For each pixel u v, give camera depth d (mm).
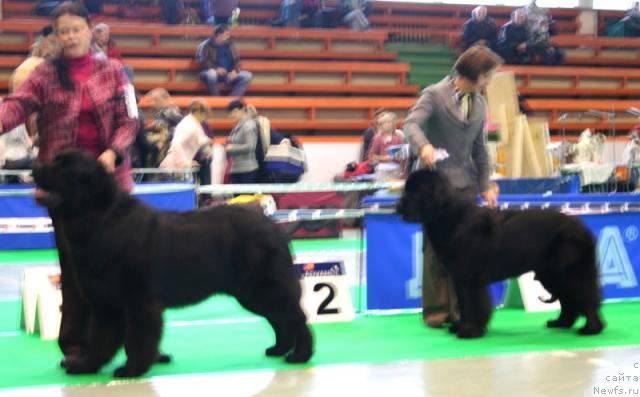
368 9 20828
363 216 7293
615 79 20578
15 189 10438
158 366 4902
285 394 4176
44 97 4719
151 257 4367
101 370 4758
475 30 19953
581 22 23844
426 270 6402
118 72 4855
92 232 4277
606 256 7660
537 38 20188
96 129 4812
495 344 5637
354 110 17812
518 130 12000
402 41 21875
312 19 20438
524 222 5973
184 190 9203
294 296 4863
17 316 7004
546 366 4828
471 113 6211
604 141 14672
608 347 5438
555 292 6258
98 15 19141
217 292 4711
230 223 4703
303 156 13094
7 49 17016
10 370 4852
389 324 6477
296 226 12484
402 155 11086
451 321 6289
